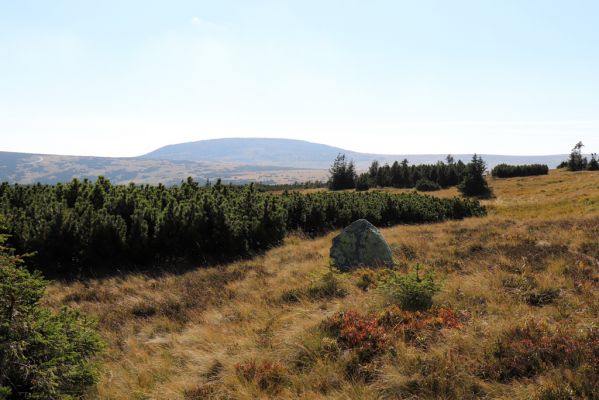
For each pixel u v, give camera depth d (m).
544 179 73.31
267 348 7.91
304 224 24.52
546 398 5.25
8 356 4.90
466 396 5.57
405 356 6.64
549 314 8.14
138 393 6.80
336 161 97.38
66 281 14.61
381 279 10.43
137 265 16.69
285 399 6.04
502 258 12.66
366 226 14.49
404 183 88.81
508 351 6.45
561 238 14.91
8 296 5.16
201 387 6.73
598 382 5.34
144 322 10.58
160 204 19.44
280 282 13.10
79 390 5.84
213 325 9.93
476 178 67.25
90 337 6.13
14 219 15.52
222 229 18.05
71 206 19.55
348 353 7.14
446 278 11.28
